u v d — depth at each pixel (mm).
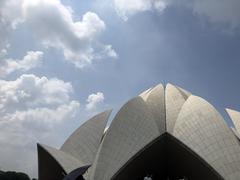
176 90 43938
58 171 41469
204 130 37250
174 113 40594
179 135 37219
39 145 39688
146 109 39312
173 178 41938
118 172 36438
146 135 37312
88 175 37531
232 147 35906
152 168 40750
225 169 34625
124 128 38656
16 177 74625
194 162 37562
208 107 39188
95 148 41812
